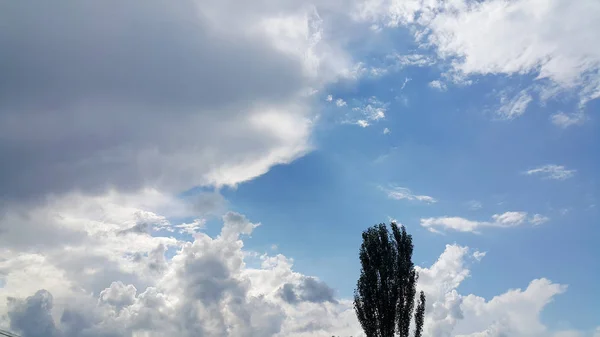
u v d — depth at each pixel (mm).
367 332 57094
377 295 57719
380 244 60062
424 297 58406
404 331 56594
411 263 59406
